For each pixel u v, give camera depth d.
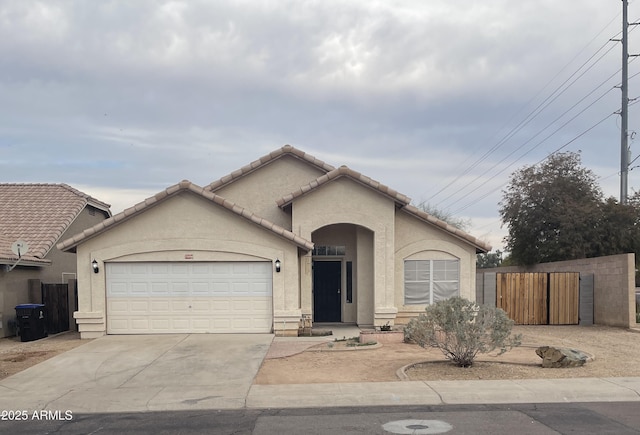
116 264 16.09
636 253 24.62
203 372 11.02
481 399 8.88
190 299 16.09
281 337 15.49
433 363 11.55
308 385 9.73
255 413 8.22
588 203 25.20
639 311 20.36
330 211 17.38
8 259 16.44
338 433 7.08
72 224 21.97
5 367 11.88
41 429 7.53
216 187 19.14
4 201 22.67
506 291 19.95
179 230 16.06
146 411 8.47
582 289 20.16
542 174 26.81
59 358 12.69
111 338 15.39
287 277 16.02
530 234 26.42
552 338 16.09
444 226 18.19
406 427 7.32
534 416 7.86
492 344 10.91
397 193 17.20
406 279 18.34
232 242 16.03
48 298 17.36
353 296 19.19
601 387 9.42
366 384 9.73
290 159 19.44
